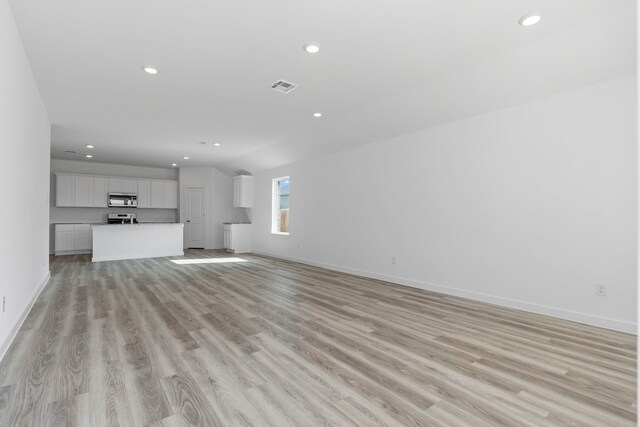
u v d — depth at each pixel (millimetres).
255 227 9078
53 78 3611
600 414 1694
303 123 5340
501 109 3785
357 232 5734
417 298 4098
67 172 8719
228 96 4164
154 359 2283
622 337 2779
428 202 4586
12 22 2484
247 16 2508
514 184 3666
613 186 2986
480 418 1651
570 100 3244
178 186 10234
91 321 3098
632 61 2773
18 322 2797
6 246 2389
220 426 1562
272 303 3818
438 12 2445
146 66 3344
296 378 2045
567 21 2555
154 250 8070
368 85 3801
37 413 1639
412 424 1600
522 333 2865
